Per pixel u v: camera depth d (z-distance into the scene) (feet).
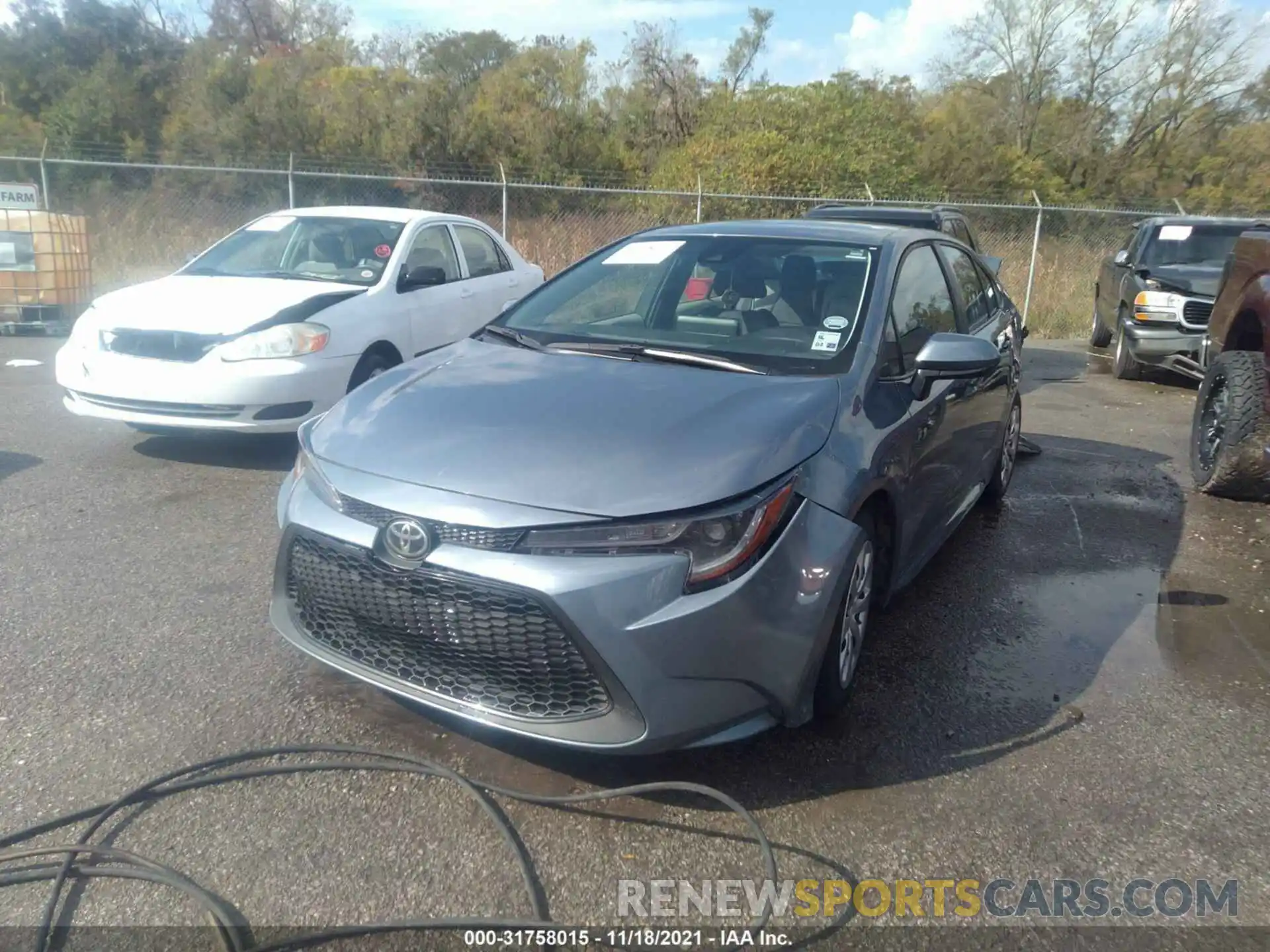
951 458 15.11
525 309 14.92
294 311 20.49
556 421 10.52
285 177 63.72
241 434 23.43
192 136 79.46
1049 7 111.65
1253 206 104.06
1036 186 99.30
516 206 64.08
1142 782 10.82
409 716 11.33
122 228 52.75
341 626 10.57
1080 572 17.06
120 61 92.58
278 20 142.31
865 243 14.58
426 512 9.55
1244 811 10.39
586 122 87.51
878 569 12.67
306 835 9.30
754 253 14.57
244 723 11.05
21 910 8.23
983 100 114.73
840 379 11.90
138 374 19.56
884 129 89.92
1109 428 28.48
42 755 10.33
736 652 9.48
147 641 12.87
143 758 10.37
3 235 36.78
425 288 24.12
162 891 8.50
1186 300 32.99
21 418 24.20
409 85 92.32
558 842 9.40
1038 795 10.50
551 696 9.52
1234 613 15.53
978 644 14.08
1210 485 21.18
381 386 12.01
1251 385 20.31
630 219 56.90
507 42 123.65
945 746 11.34
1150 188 111.86
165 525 17.19
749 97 88.79
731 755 10.93
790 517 9.97
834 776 10.65
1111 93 113.91
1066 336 52.21
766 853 9.26
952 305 16.40
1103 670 13.43
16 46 96.58
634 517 9.26
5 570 14.99
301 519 10.39
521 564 9.21
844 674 11.49
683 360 12.44
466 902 8.59
